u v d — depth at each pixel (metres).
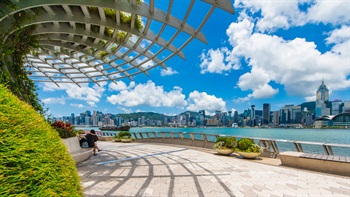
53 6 5.55
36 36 6.25
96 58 9.64
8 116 1.14
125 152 9.51
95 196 3.76
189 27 5.93
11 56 5.02
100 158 7.82
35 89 5.90
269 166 6.36
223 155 8.49
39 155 1.18
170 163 6.82
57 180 1.25
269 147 8.17
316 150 7.36
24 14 4.96
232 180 4.80
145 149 10.66
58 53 10.08
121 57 9.20
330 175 5.23
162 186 4.35
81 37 7.96
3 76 4.16
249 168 6.06
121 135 15.98
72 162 1.61
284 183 4.56
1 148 1.01
